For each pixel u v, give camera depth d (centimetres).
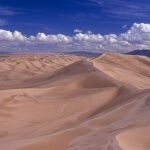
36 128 1827
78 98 2319
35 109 2142
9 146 1273
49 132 1720
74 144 1266
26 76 5559
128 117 1716
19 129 1820
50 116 2053
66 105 2216
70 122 1922
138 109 1878
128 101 2136
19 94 2373
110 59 4406
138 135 1295
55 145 1279
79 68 3294
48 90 2570
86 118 2017
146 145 1222
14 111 2086
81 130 1474
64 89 2612
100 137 1300
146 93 2228
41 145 1279
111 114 1811
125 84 2581
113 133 1323
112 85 2552
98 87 2588
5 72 6266
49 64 8562
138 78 3638
